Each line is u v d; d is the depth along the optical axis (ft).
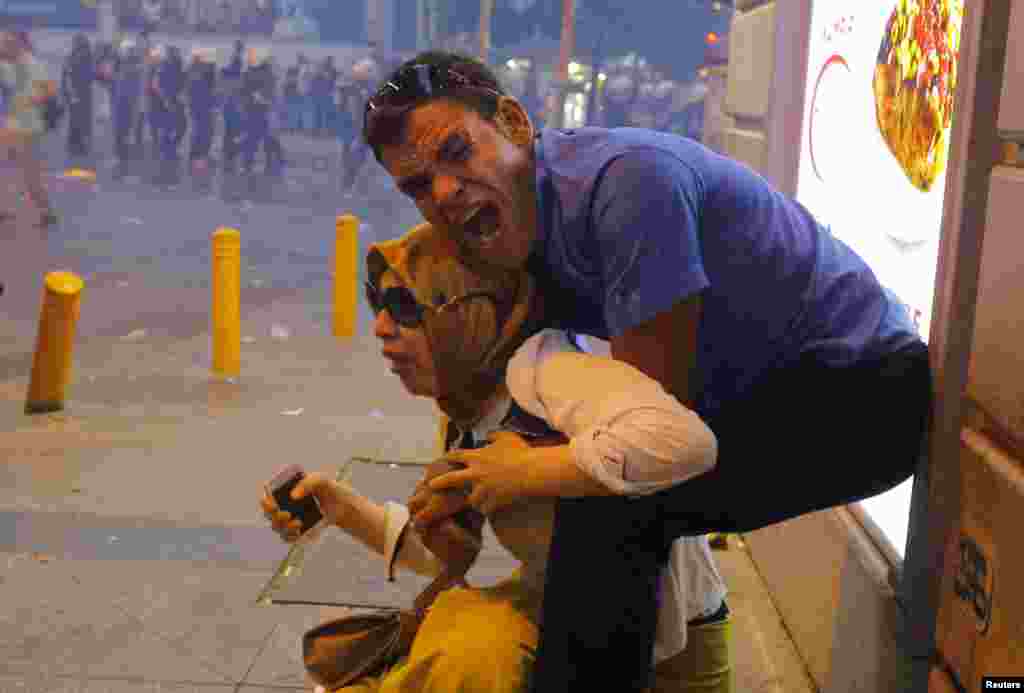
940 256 7.90
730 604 13.32
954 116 7.89
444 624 6.89
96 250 44.91
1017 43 6.75
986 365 6.98
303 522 7.91
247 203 64.34
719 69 54.85
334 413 22.47
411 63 6.61
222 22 136.56
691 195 6.47
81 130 85.92
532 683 6.61
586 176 6.43
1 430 20.58
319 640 7.42
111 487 17.34
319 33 139.54
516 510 6.84
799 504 7.47
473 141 6.43
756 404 7.19
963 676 7.25
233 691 11.15
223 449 19.61
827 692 10.66
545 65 106.01
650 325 6.31
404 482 18.06
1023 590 6.30
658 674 7.77
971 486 7.21
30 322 31.65
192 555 14.60
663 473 6.11
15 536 15.07
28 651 11.86
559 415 6.41
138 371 26.07
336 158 94.48
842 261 7.42
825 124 12.78
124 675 11.41
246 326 32.14
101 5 132.36
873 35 10.90
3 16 133.69
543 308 7.04
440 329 6.85
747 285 6.88
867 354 7.24
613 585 6.63
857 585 9.65
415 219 60.34
